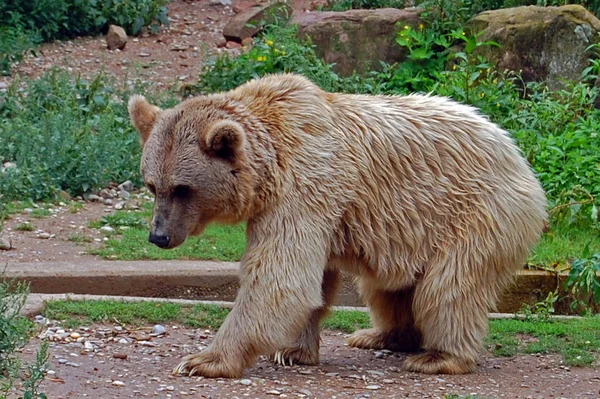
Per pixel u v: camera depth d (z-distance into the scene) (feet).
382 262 36.37
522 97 71.46
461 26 76.69
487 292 36.83
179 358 36.70
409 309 39.47
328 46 77.56
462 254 36.17
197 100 35.76
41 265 47.65
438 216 36.42
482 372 37.11
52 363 34.47
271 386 33.47
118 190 63.05
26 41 81.76
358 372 36.52
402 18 77.82
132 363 35.55
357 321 43.83
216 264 50.01
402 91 73.72
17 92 73.41
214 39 90.27
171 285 47.85
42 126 65.98
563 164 59.52
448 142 36.78
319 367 37.11
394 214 36.11
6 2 85.35
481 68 72.28
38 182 60.39
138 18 89.61
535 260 51.11
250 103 35.37
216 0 97.86
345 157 35.45
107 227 55.93
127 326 40.78
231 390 32.65
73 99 71.46
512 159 37.65
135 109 37.04
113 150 64.18
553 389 35.17
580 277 47.26
